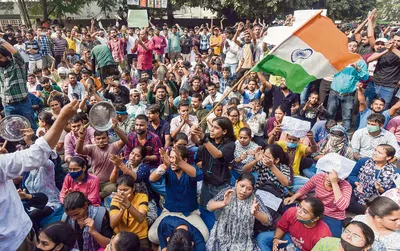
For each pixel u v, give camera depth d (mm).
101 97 7078
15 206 2305
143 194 4043
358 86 6336
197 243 3721
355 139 5480
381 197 3217
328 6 26719
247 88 8039
